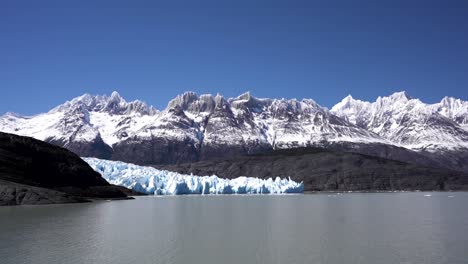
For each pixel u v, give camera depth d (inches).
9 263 1376.7
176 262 1401.3
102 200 4665.4
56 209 3260.3
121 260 1424.7
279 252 1552.7
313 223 2399.1
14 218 2578.7
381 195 6432.1
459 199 5054.1
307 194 6958.7
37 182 4448.8
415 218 2674.7
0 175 4183.1
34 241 1756.9
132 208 3469.5
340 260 1427.2
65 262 1393.9
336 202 4441.4
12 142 4820.4
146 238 1847.9
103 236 1894.7
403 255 1496.1
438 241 1768.0
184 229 2144.4
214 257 1472.7
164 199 5182.1
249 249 1606.8
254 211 3216.0
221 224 2347.4
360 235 1932.8
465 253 1525.6
